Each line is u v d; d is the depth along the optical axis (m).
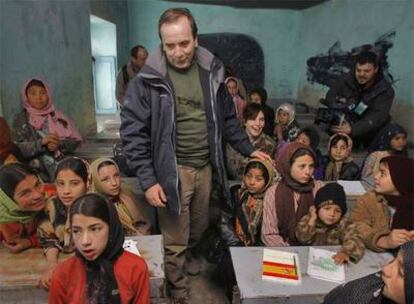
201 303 1.88
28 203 1.32
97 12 4.48
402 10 3.53
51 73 3.20
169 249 1.65
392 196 1.40
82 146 3.56
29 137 2.35
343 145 2.33
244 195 1.86
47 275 1.20
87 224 1.01
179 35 1.29
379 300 0.88
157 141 1.45
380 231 1.37
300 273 1.25
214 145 1.54
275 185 1.74
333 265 1.29
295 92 6.45
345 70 4.73
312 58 5.74
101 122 4.85
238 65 6.38
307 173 1.63
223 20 6.22
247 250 1.39
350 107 2.94
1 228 1.35
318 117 3.11
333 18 5.04
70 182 1.31
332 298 0.98
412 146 3.33
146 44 6.30
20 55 2.66
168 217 1.60
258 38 6.29
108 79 5.32
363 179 2.17
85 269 1.07
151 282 1.21
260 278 1.22
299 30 6.26
